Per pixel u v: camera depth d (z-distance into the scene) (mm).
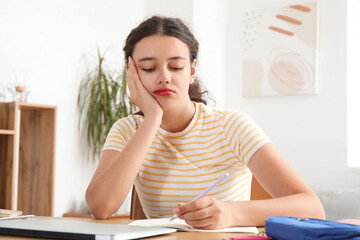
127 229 837
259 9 4039
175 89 1244
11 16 3064
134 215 1562
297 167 3768
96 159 3596
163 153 1367
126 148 1240
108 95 3436
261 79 3973
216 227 950
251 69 4031
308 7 3764
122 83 3432
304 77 3748
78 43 3502
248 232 924
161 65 1223
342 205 2941
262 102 3988
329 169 3619
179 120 1353
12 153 2719
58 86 3334
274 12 3939
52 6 3324
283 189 1140
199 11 3881
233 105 4148
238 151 1313
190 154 1362
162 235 866
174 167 1350
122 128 1439
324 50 3701
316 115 3709
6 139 2773
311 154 3709
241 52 4105
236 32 4164
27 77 3139
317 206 1065
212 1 4027
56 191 3287
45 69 3256
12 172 2705
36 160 2994
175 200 1340
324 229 714
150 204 1375
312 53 3725
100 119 3430
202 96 1609
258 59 3998
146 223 1040
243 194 1382
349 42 3604
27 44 3152
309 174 3707
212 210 948
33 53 3188
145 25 1238
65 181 3354
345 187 3535
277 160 1201
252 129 1297
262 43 3986
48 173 2928
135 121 1456
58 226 878
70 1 3457
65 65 3395
